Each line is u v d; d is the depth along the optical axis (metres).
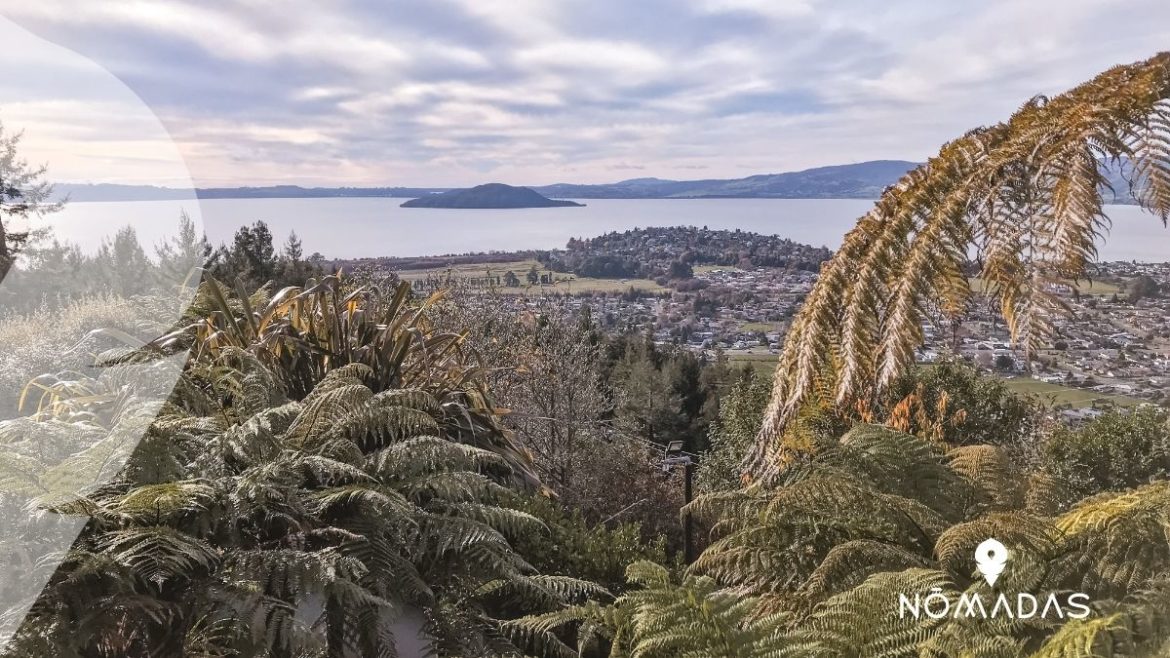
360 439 2.58
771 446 2.37
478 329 7.21
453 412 3.29
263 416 2.01
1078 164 1.41
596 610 1.79
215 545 1.76
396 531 2.01
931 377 5.13
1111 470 3.22
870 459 2.28
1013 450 4.78
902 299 1.74
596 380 8.81
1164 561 1.42
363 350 3.22
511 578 2.02
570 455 7.06
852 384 1.91
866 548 1.85
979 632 1.46
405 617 1.94
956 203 1.68
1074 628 1.23
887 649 1.50
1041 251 1.44
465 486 2.13
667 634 1.48
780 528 2.09
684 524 3.80
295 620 1.52
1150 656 1.19
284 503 1.90
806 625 1.65
